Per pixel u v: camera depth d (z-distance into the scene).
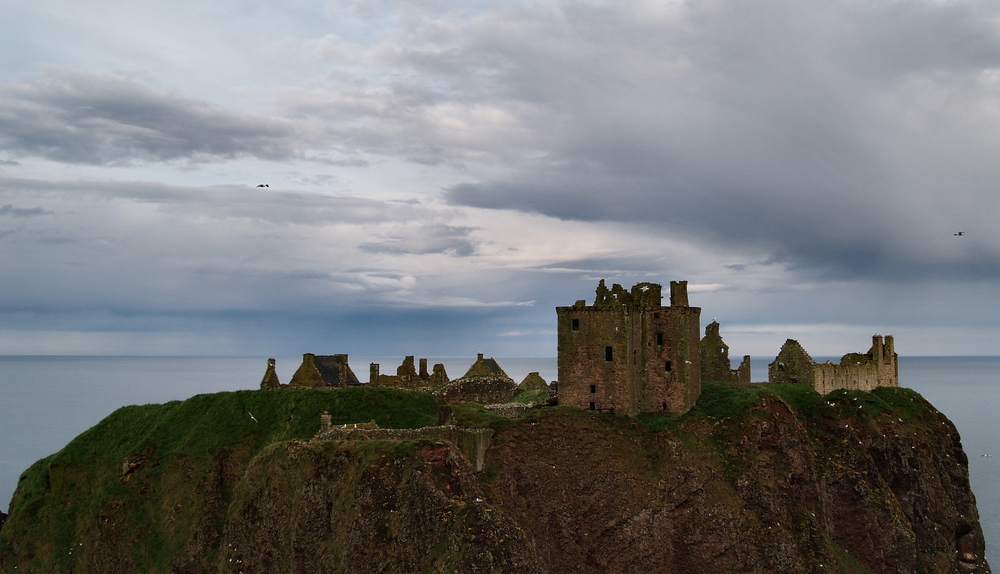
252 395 106.12
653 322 103.19
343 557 70.62
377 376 127.56
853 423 112.00
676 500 91.56
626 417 98.38
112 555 92.69
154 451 100.81
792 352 119.94
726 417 99.62
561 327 102.75
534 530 85.50
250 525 80.00
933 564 109.75
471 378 127.38
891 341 140.62
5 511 136.25
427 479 71.88
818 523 94.88
